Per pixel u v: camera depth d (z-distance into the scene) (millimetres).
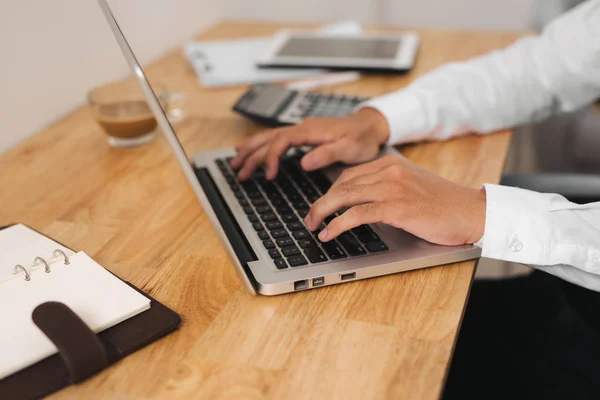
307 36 1409
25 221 792
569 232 694
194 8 1547
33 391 517
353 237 698
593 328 898
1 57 973
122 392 525
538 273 1044
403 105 956
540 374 863
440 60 1297
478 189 831
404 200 698
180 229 762
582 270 707
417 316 604
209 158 912
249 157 862
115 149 989
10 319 572
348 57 1268
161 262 700
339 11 1955
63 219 794
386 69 1223
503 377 870
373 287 646
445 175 872
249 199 788
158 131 1038
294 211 754
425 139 990
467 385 861
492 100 1012
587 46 1022
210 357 560
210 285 657
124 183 881
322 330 589
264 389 525
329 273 638
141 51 1339
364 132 911
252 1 1908
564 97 1059
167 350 569
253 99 1080
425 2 1925
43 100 1071
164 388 529
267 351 566
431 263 672
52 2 1062
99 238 750
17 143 1028
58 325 544
